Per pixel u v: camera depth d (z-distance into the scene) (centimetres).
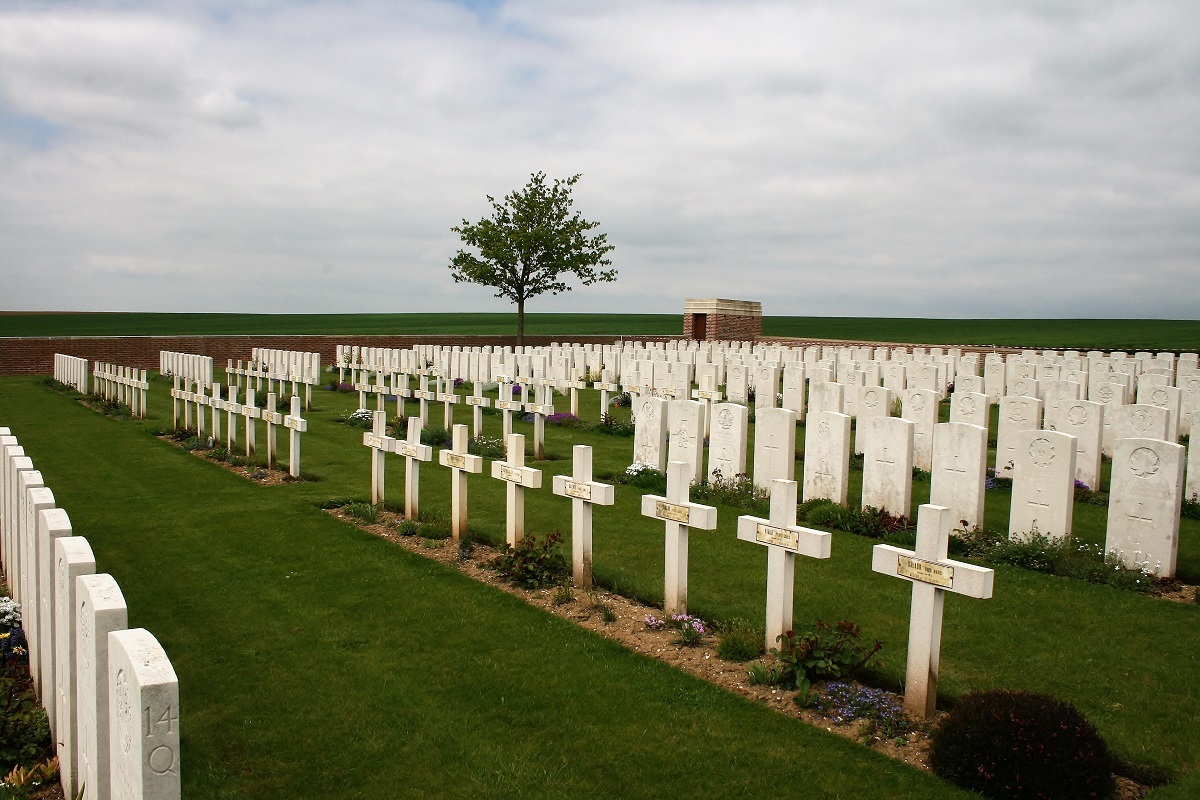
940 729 575
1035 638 788
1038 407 1474
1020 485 1085
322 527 1173
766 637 744
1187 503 1289
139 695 344
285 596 905
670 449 1473
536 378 2392
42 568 598
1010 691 604
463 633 805
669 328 9875
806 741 606
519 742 614
